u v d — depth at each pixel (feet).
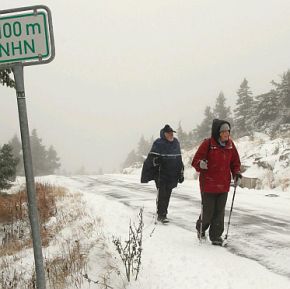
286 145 64.39
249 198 41.22
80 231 25.23
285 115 125.18
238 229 26.76
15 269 20.71
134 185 56.39
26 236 30.45
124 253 18.02
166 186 29.27
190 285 16.94
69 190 46.85
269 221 29.30
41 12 12.35
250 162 65.16
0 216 35.53
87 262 19.54
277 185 53.47
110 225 26.68
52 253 22.45
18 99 12.26
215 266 19.24
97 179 72.79
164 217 29.04
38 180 68.54
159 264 19.31
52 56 12.35
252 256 20.99
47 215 32.73
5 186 46.65
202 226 23.81
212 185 23.09
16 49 12.37
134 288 16.78
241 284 17.10
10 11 12.38
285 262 19.93
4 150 47.03
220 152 23.21
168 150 29.25
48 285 18.17
